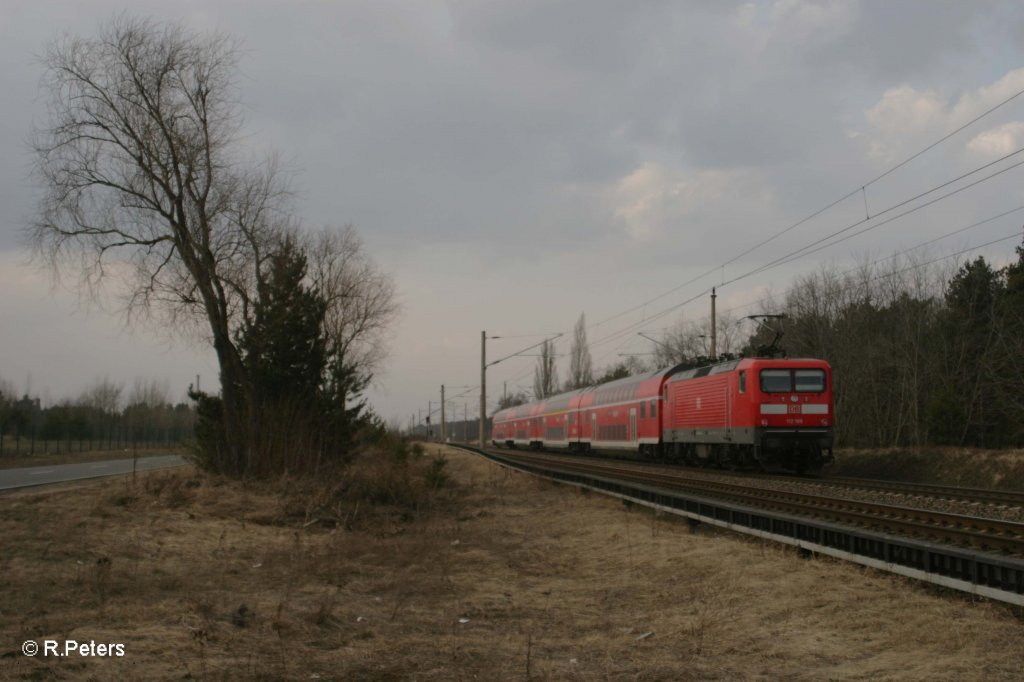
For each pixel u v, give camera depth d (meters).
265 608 11.34
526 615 11.97
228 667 8.48
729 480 27.39
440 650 9.70
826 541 13.92
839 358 48.47
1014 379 42.78
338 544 17.70
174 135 27.25
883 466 35.09
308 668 8.71
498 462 45.97
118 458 54.16
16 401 75.44
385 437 42.28
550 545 18.89
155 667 8.24
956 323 47.19
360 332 51.19
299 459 26.61
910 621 10.12
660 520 20.77
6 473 34.06
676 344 73.12
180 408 112.88
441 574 14.89
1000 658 8.59
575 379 89.12
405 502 26.16
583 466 37.50
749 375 29.45
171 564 14.32
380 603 12.50
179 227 27.41
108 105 26.89
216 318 27.73
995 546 12.66
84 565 13.27
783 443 29.06
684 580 13.88
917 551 11.70
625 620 11.57
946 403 41.75
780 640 9.94
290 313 28.81
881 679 8.27
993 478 29.33
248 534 18.55
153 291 28.06
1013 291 46.16
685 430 35.78
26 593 11.31
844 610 10.91
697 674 8.73
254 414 26.97
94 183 27.11
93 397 103.06
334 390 30.03
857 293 51.69
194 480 24.33
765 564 13.91
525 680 8.54
